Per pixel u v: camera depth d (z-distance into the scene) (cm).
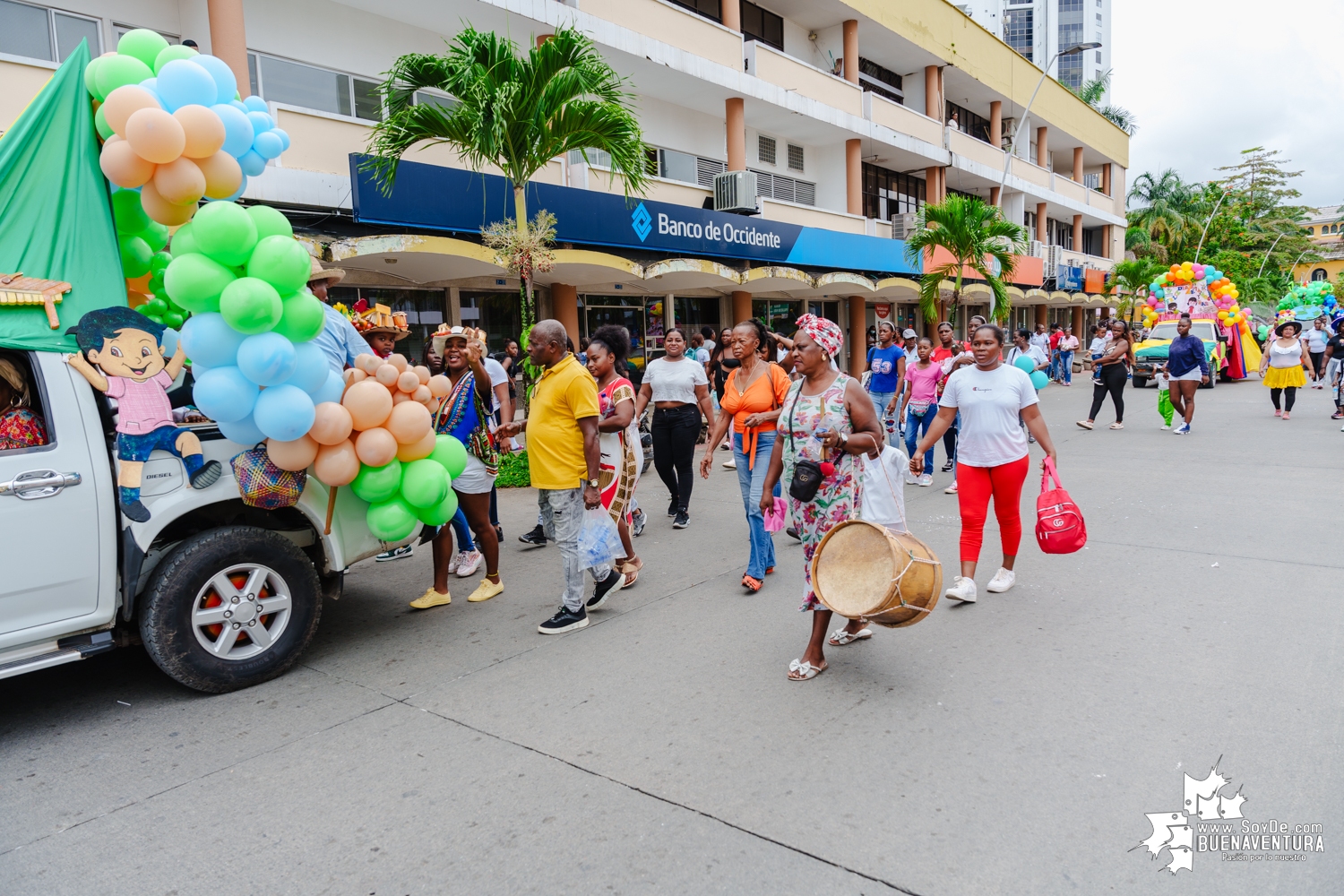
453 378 590
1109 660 422
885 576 374
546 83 949
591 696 406
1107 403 1834
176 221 407
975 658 434
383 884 267
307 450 414
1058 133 3453
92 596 379
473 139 938
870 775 321
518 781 328
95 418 382
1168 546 634
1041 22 9056
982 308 3272
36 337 367
